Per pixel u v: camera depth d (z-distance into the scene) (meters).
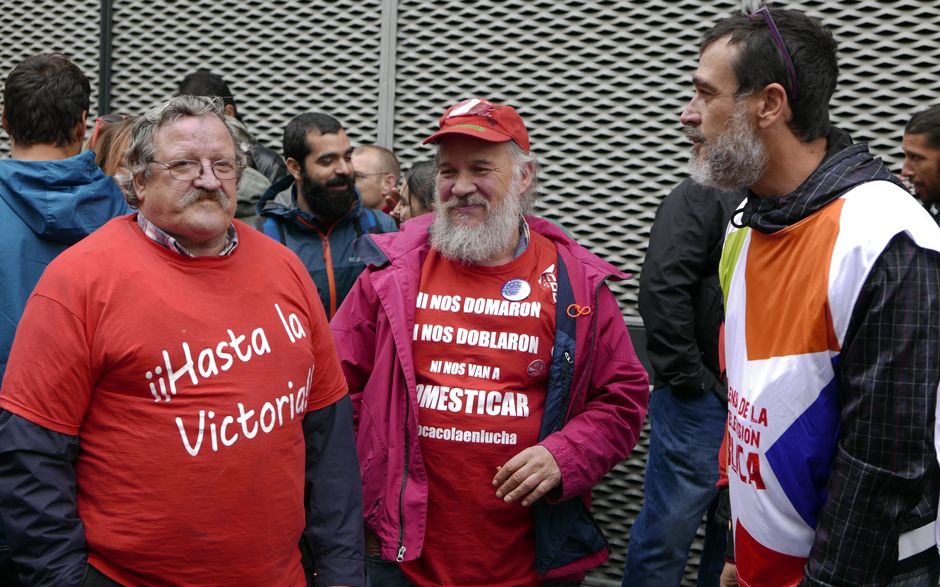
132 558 1.99
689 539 3.70
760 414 1.96
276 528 2.13
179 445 2.00
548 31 4.57
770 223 1.97
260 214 4.01
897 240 1.79
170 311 2.03
